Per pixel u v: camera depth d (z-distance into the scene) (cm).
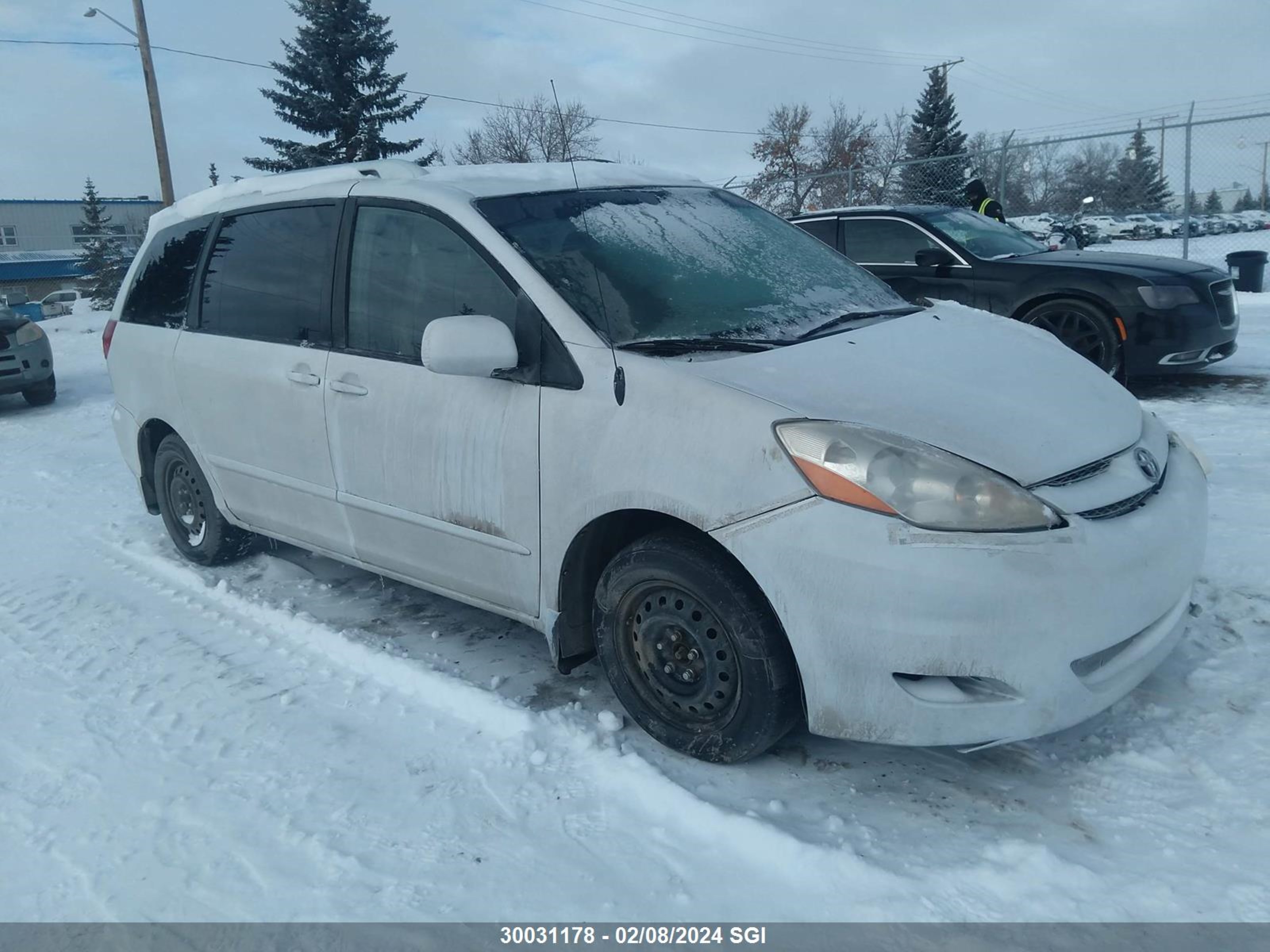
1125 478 273
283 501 428
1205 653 332
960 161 1834
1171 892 230
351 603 446
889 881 241
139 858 271
